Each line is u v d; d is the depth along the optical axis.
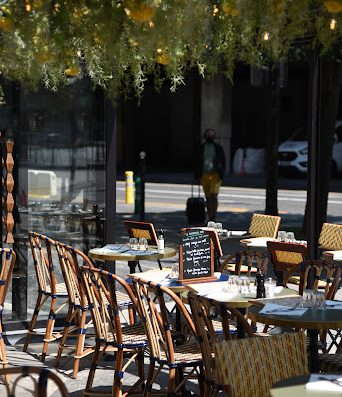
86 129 15.40
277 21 7.33
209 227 19.67
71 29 7.43
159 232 15.49
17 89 14.60
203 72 10.41
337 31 7.53
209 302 9.38
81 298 12.91
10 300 14.92
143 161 30.19
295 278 16.11
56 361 13.38
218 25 7.86
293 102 68.00
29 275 15.00
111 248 15.12
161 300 10.05
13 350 14.27
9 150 14.64
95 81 10.40
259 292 10.95
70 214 15.44
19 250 14.89
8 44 7.67
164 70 10.04
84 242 15.64
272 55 8.22
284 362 8.39
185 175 58.66
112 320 11.78
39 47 7.67
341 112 63.62
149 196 43.56
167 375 12.96
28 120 14.81
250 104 68.62
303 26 7.49
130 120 69.12
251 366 8.26
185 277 12.12
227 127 60.22
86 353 12.91
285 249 14.53
